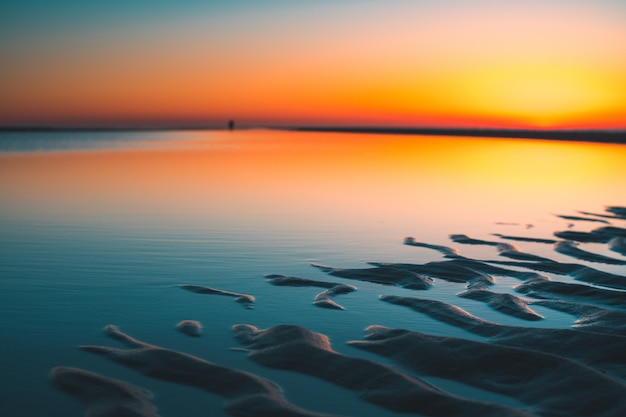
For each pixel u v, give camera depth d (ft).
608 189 84.69
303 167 117.19
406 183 90.07
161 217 59.21
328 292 34.40
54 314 30.50
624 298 33.01
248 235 50.65
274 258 42.68
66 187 83.41
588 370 22.15
